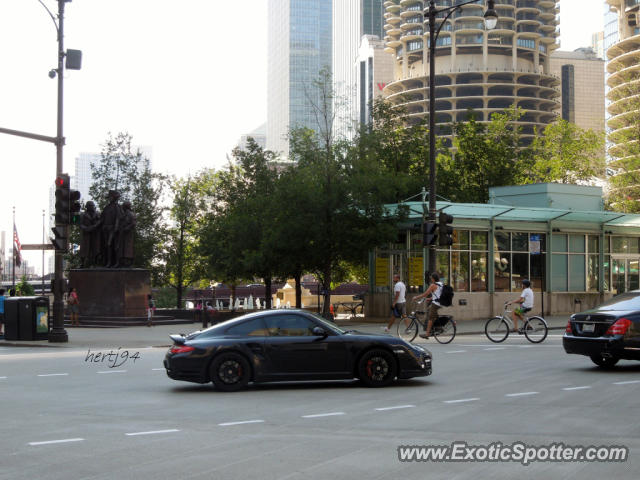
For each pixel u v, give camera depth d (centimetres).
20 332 2525
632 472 689
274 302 5959
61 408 1089
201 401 1148
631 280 3762
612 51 13088
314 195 3025
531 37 15000
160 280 4953
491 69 14638
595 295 3600
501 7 14700
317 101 3409
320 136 3366
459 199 4359
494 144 4759
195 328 3144
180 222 5012
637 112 5481
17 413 1046
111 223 3481
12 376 1509
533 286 3412
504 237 3344
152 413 1038
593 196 3828
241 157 4378
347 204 3083
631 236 3766
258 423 952
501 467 712
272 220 3256
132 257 3522
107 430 912
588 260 3609
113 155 4719
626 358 1423
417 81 15100
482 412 1014
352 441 834
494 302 3272
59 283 2423
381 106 4638
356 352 1275
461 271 3200
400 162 4416
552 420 949
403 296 2338
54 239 2419
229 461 741
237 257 3622
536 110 14525
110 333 2833
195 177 5078
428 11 2525
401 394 1195
